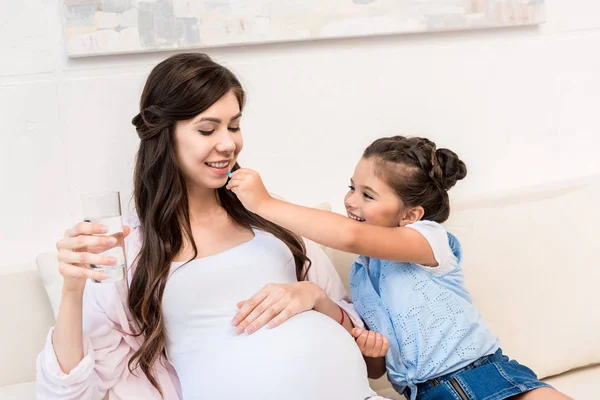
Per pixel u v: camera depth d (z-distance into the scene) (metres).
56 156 1.83
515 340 1.82
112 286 1.48
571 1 2.28
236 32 1.90
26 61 1.78
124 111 1.86
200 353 1.46
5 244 1.81
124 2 1.80
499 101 2.23
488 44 2.19
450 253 1.63
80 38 1.78
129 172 1.88
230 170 1.55
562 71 2.29
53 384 1.37
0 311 1.70
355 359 1.46
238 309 1.49
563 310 1.87
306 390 1.37
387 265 1.64
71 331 1.37
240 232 1.61
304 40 1.99
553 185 2.09
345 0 1.99
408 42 2.10
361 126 2.09
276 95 1.99
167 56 1.88
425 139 1.71
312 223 1.47
